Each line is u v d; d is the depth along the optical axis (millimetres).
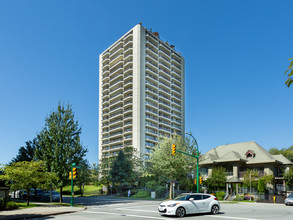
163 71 91062
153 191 49062
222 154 52438
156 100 85438
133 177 54688
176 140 43781
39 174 25641
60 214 19578
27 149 40156
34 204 27031
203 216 17141
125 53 89188
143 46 85750
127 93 85875
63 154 30109
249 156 48000
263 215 17938
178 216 16922
